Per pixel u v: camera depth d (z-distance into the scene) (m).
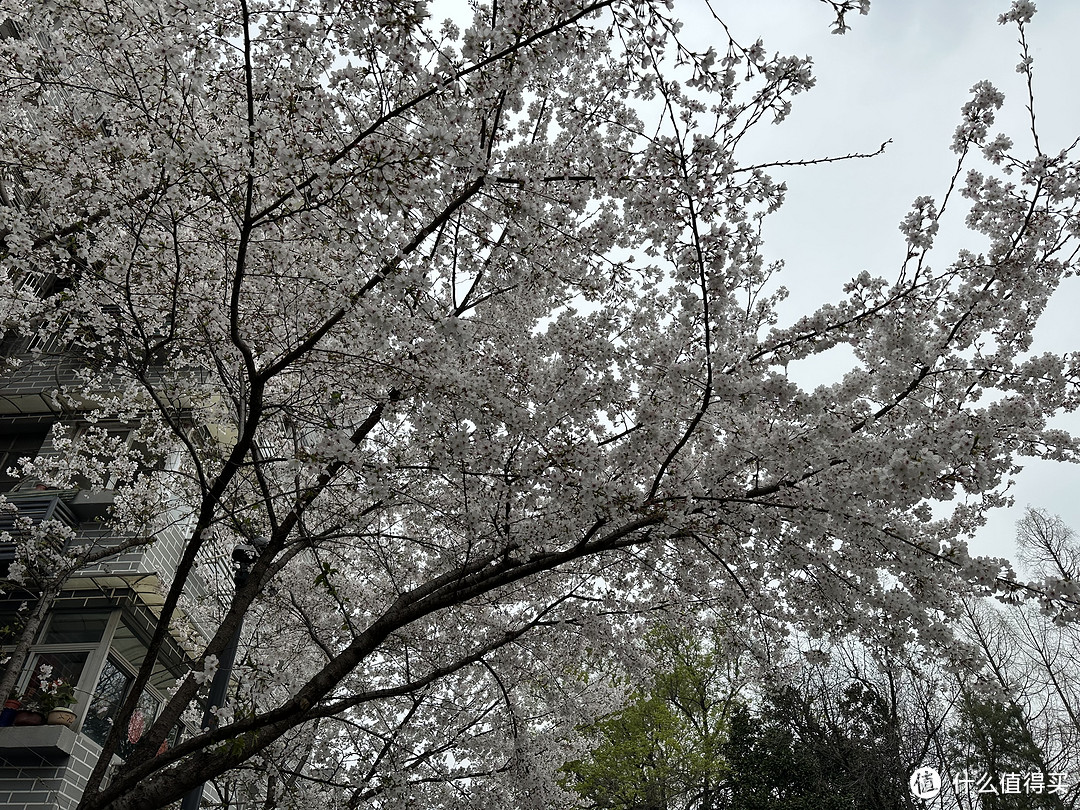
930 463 3.92
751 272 5.32
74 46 5.61
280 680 5.16
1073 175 4.36
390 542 7.09
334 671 4.94
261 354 6.43
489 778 7.33
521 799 7.03
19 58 5.72
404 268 4.44
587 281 5.09
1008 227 4.68
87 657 9.18
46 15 5.05
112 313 7.11
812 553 4.84
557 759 7.98
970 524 5.54
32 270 6.42
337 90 4.44
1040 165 4.40
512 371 5.04
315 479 6.04
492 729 7.54
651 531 4.95
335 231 4.54
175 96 5.09
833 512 4.29
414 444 5.54
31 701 8.68
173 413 8.85
